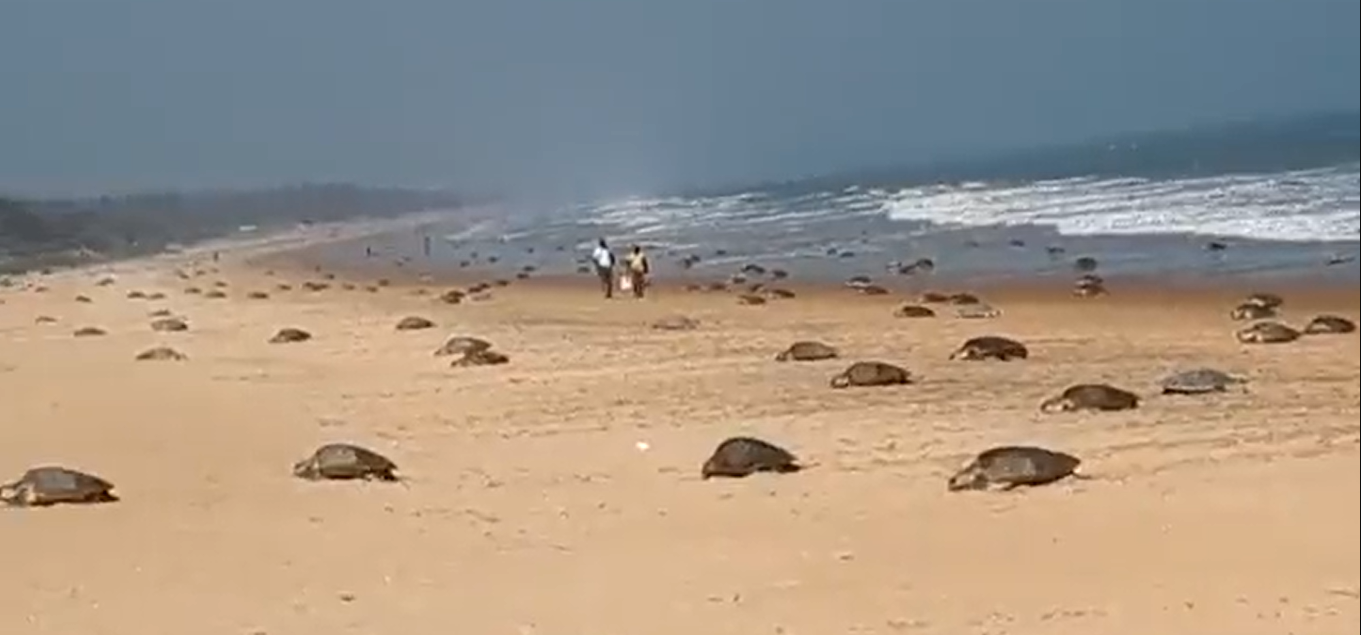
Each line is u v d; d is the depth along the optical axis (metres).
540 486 26.03
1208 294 56.41
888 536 21.92
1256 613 17.67
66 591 17.97
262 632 16.92
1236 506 22.78
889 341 47.94
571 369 42.38
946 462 27.39
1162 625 17.42
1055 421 31.34
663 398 36.62
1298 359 39.62
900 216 112.12
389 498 24.48
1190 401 33.19
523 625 17.66
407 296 67.75
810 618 17.95
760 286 71.12
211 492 23.38
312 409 32.94
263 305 46.47
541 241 106.62
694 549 21.34
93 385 27.08
